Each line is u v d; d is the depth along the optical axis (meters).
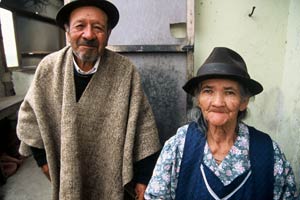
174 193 0.83
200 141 0.80
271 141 0.79
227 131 0.78
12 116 3.44
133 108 1.09
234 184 0.76
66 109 1.03
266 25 1.37
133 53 1.42
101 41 1.01
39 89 1.09
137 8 1.37
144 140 1.13
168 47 1.36
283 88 1.41
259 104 1.47
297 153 1.26
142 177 1.18
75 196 1.04
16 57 3.71
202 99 0.77
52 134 1.12
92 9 0.98
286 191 0.80
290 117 1.33
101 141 1.09
